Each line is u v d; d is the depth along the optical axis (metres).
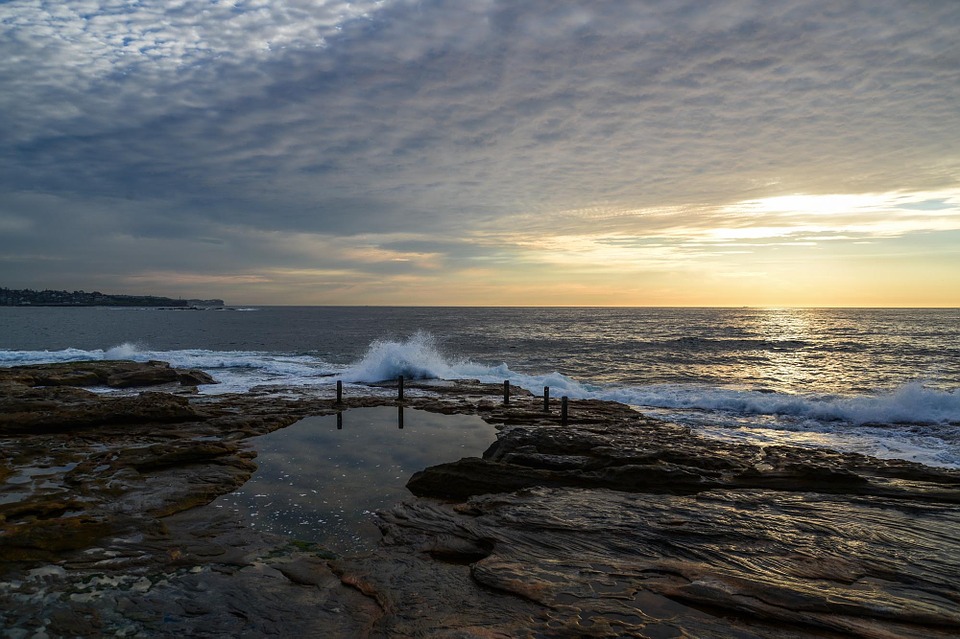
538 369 40.41
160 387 28.70
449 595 7.63
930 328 96.31
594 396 26.64
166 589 7.82
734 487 12.11
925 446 17.73
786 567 8.14
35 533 9.16
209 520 10.55
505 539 9.30
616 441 14.64
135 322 121.25
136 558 8.72
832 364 43.22
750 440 18.50
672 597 7.36
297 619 7.13
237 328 103.50
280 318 161.62
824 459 14.12
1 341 66.06
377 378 31.69
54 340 68.38
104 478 12.58
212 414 19.73
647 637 6.43
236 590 7.86
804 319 140.12
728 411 23.42
